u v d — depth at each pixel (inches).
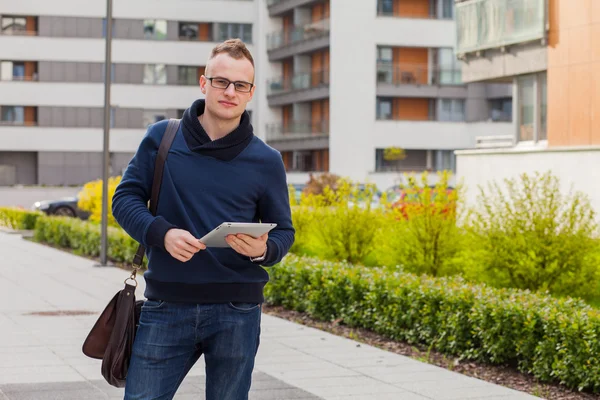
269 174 166.9
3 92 2704.2
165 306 162.1
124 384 171.2
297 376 324.8
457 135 2442.2
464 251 535.2
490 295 373.4
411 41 2415.1
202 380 311.9
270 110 2669.8
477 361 360.5
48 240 1130.0
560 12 842.2
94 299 551.8
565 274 474.3
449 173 578.2
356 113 2399.1
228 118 163.2
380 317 425.4
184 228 162.7
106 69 781.3
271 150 168.4
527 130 916.6
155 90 2787.9
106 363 166.9
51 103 2728.8
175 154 163.9
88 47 2748.5
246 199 165.0
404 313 411.2
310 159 2561.5
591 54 804.6
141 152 166.6
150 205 165.3
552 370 322.3
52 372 325.4
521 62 900.6
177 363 164.1
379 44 2405.3
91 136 2751.0
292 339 408.2
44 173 2728.8
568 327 314.0
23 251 993.5
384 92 2406.5
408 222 568.1
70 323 448.8
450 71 2442.2
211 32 2805.1
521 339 338.0
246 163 165.5
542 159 836.6
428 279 424.5
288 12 2652.6
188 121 164.7
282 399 287.4
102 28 2758.4
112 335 167.0
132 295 168.1
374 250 655.1
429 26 2421.3
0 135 2701.8
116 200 164.6
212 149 163.0
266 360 356.5
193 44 2800.2
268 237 165.3
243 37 2802.7
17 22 2728.8
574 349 312.7
